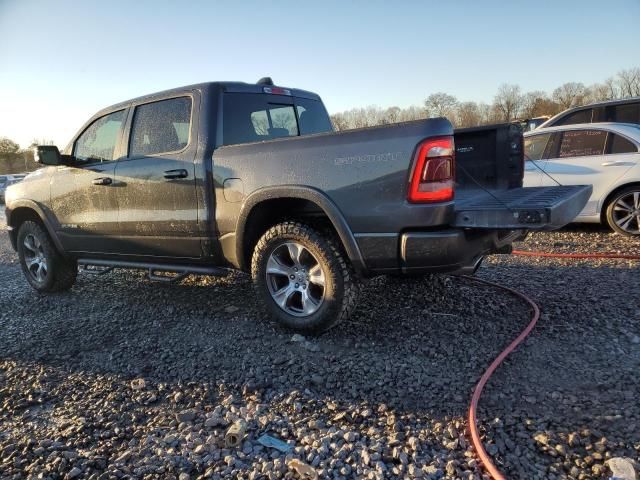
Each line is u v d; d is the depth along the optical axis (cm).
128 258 469
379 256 323
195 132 398
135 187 431
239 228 375
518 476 212
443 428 249
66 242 506
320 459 229
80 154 499
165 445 247
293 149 345
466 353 329
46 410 293
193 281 551
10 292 568
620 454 220
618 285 448
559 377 291
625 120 793
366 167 316
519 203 306
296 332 373
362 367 319
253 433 253
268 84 464
